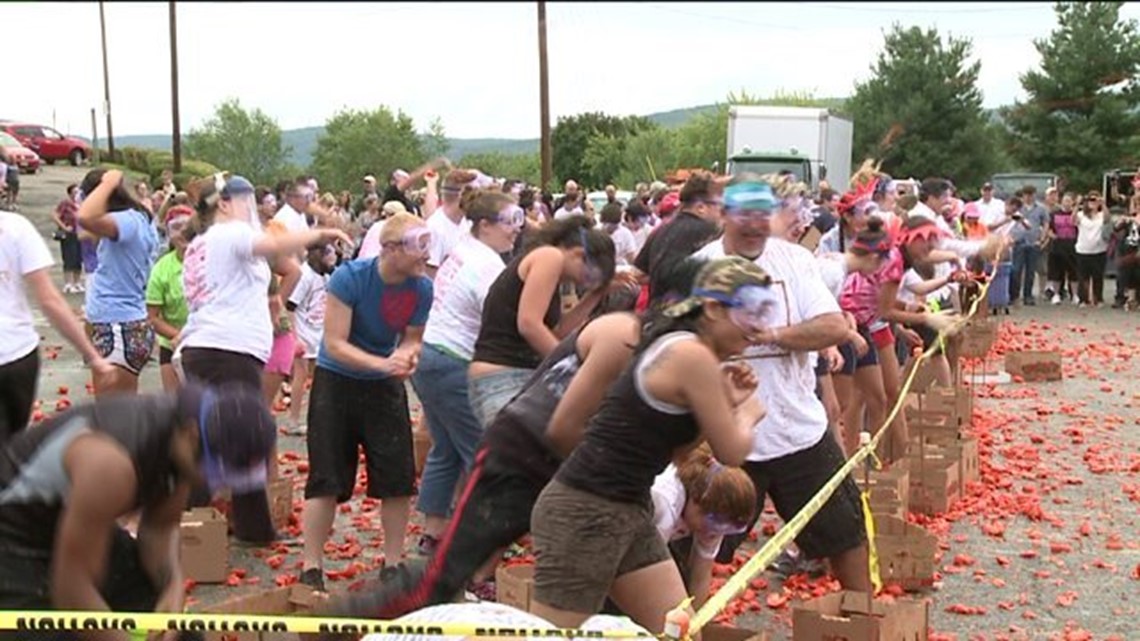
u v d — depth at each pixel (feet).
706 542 17.25
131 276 28.09
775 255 18.24
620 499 13.98
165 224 38.78
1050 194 84.74
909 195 37.50
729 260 13.92
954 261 31.50
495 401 20.07
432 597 15.66
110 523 12.00
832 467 18.54
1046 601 22.48
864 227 26.63
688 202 21.24
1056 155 178.70
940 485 27.55
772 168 99.76
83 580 12.07
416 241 20.98
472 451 21.83
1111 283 96.73
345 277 21.22
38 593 12.31
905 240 30.32
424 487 22.59
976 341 49.55
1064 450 36.50
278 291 29.53
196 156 246.06
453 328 21.74
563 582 14.07
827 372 24.93
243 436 12.01
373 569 23.27
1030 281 82.64
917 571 22.66
